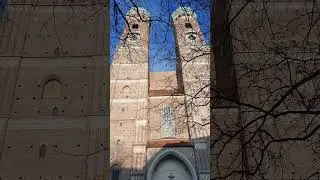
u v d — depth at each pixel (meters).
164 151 41.69
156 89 49.06
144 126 46.50
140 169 43.06
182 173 40.88
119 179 42.59
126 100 48.44
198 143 37.41
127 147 44.91
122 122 46.72
